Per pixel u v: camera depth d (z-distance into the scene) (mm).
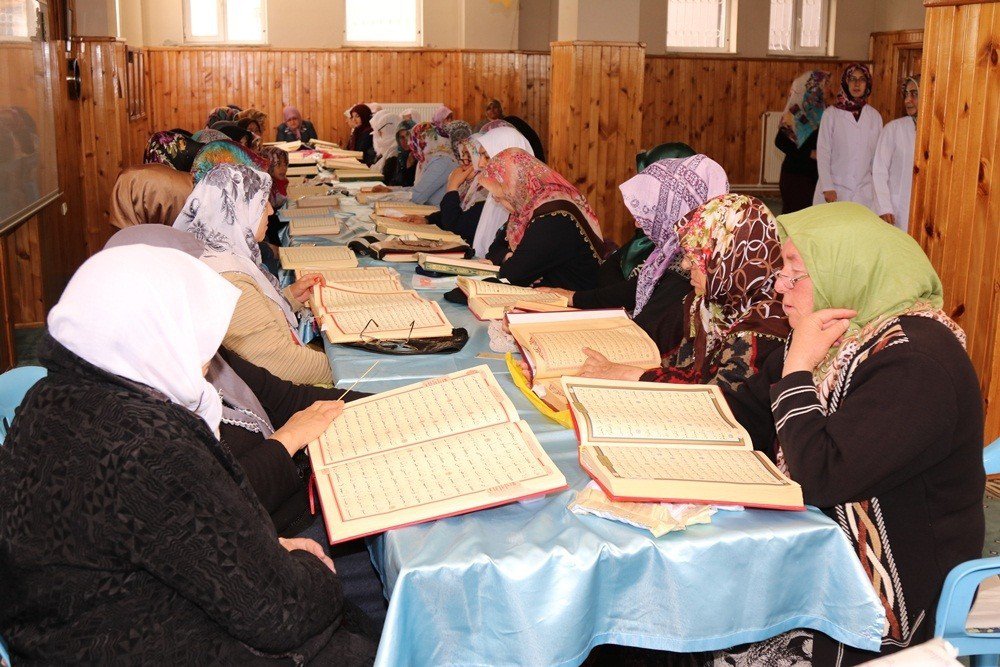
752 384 1891
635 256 3295
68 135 6340
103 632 1291
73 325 1325
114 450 1253
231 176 2938
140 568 1294
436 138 6613
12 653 1329
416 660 1406
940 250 3361
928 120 3346
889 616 1641
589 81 6465
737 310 2096
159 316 1379
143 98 9742
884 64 10906
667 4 10555
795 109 7590
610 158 6613
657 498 1510
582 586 1409
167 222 3398
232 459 1394
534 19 11211
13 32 4559
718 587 1476
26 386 2104
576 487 1652
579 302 3096
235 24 10914
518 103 11328
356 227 4758
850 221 1759
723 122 10984
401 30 11242
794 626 1561
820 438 1604
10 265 5160
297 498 1934
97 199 7113
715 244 2072
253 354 2484
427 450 1664
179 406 1342
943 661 873
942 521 1631
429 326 2619
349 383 2275
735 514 1559
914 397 1557
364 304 2826
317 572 1465
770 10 10945
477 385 1881
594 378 2066
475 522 1501
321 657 1448
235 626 1302
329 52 11023
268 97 11016
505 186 3775
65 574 1274
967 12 3156
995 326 3186
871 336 1674
